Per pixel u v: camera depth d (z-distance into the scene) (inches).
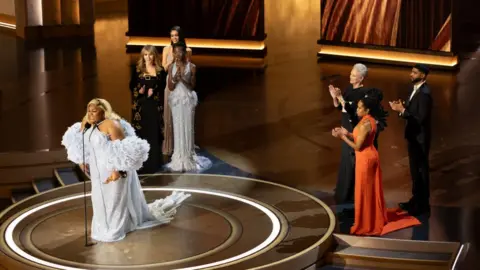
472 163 1520.7
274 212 1295.5
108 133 1181.1
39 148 1589.6
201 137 1707.7
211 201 1349.7
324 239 1186.6
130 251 1163.9
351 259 1179.3
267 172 1499.8
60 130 1717.5
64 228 1247.5
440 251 1170.0
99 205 1202.6
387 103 1914.4
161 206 1307.8
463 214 1280.8
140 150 1170.0
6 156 1552.7
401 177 1450.5
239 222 1259.2
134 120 1519.4
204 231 1230.9
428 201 1304.1
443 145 1625.2
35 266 1107.9
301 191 1382.9
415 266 1156.5
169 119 1562.5
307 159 1569.9
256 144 1663.4
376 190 1203.2
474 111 1845.5
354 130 1195.9
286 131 1744.6
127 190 1214.9
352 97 1288.1
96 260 1133.1
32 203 1350.9
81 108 1888.5
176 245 1182.3
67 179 1501.0
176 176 1466.5
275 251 1151.6
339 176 1347.2
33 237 1211.9
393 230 1219.2
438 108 1875.0
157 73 1509.6
